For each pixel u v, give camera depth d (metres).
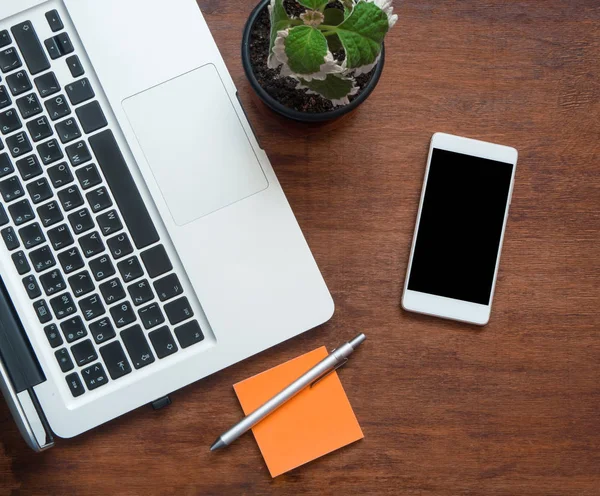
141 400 0.59
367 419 0.64
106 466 0.63
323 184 0.64
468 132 0.65
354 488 0.64
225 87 0.60
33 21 0.58
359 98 0.53
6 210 0.58
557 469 0.64
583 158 0.65
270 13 0.48
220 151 0.60
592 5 0.65
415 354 0.64
